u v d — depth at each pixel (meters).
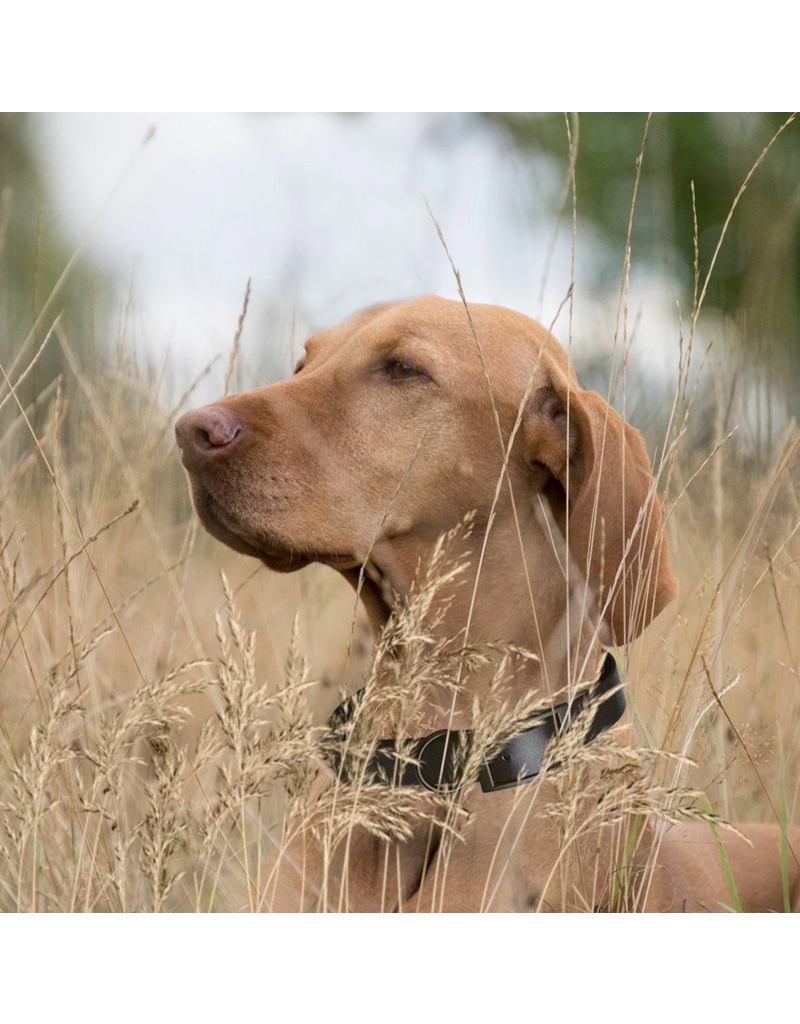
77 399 4.10
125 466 3.72
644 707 3.18
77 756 2.42
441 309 2.91
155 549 4.06
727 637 3.30
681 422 3.04
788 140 12.12
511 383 2.81
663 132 13.12
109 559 3.61
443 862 2.53
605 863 2.58
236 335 3.10
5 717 3.18
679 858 2.89
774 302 5.51
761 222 8.45
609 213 13.29
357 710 2.19
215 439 2.68
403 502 2.77
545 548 2.80
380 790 2.17
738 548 3.12
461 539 2.79
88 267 8.76
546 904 2.51
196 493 2.77
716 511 3.61
